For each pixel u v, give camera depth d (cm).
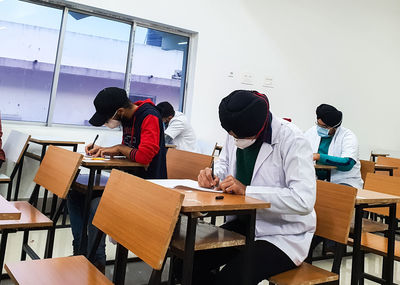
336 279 131
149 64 429
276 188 133
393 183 211
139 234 102
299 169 133
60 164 172
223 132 466
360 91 562
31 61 364
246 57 473
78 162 158
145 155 201
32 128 351
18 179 316
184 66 452
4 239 148
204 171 145
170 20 421
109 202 121
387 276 171
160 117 216
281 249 131
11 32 353
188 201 106
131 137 216
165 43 437
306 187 130
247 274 119
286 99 505
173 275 149
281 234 138
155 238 96
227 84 462
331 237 141
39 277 107
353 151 315
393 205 171
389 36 582
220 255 142
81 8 377
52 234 164
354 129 561
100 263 182
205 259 141
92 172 183
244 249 120
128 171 209
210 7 445
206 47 446
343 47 544
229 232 127
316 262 255
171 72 445
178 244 113
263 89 488
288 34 502
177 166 220
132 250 102
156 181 145
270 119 141
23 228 155
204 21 443
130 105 214
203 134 452
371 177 226
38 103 370
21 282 102
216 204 106
